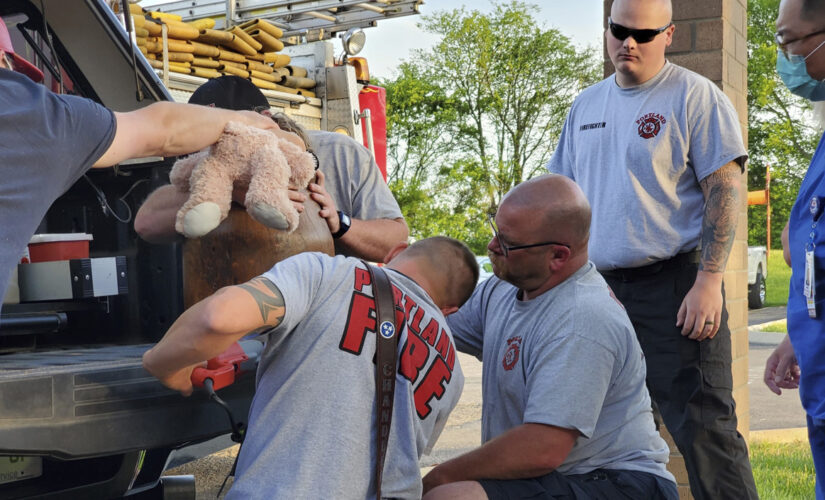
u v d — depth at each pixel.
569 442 2.27
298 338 1.90
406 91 38.56
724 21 3.97
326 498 1.82
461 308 2.76
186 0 8.94
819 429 2.34
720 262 3.36
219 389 2.43
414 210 37.09
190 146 2.16
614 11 3.56
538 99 38.19
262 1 8.73
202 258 2.33
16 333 2.73
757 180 35.84
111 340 3.14
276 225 2.21
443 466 2.31
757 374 9.49
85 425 2.17
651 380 3.50
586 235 2.41
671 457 3.93
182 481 2.85
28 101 1.83
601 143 3.66
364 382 1.89
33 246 2.94
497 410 2.49
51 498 2.50
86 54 3.35
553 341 2.32
